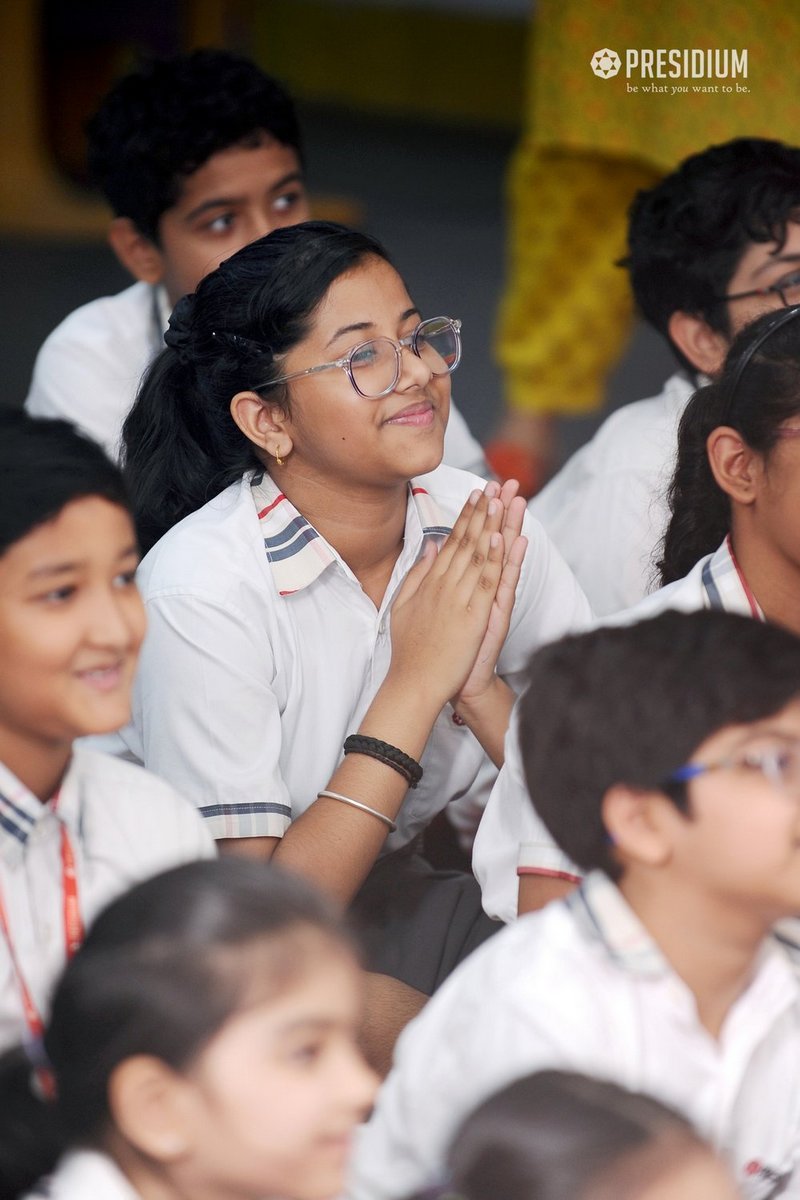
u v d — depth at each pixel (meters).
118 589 2.60
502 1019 2.38
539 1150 1.87
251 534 3.48
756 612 3.09
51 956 2.63
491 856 3.18
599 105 6.20
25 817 2.63
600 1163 1.85
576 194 6.47
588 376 6.89
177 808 2.83
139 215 4.70
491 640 3.49
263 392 3.44
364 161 16.52
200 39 14.06
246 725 3.39
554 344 6.79
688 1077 2.41
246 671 3.39
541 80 6.31
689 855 2.36
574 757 2.39
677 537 3.37
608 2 6.10
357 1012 2.10
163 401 3.62
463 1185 1.91
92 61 13.88
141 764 3.61
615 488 4.36
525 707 2.48
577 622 3.80
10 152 13.41
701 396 3.30
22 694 2.56
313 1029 2.04
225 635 3.38
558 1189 1.84
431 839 4.09
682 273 4.35
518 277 6.77
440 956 3.52
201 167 4.57
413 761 3.38
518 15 19.06
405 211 14.20
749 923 2.40
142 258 4.84
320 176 15.59
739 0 5.99
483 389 9.40
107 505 2.55
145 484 3.64
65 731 2.59
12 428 2.53
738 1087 2.47
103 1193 2.08
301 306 3.35
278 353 3.39
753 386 3.01
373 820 3.33
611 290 6.64
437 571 3.49
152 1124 2.05
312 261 3.37
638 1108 1.93
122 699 2.60
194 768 3.37
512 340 6.91
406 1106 2.49
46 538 2.49
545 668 2.46
